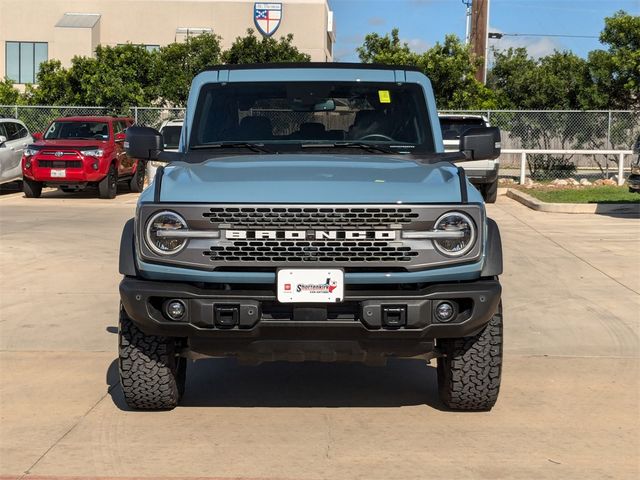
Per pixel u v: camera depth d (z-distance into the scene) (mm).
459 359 5645
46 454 5129
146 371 5664
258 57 38750
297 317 5133
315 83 6559
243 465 4961
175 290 5164
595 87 29469
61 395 6305
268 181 5316
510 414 5910
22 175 21625
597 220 16906
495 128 6195
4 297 9727
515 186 24094
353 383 6668
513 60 35469
